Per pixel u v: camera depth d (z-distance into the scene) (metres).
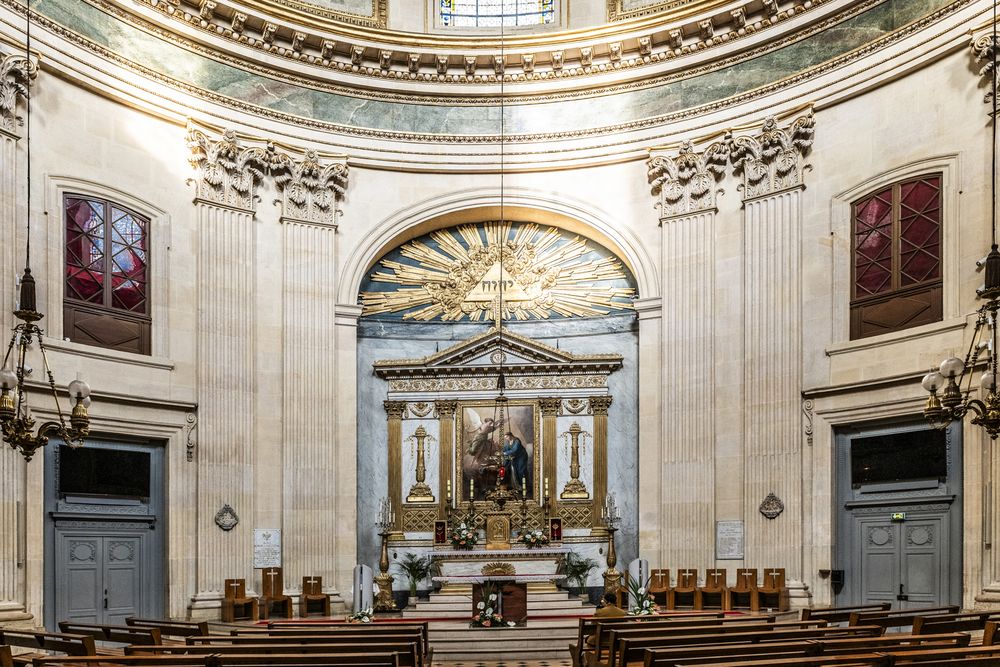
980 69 14.81
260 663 7.70
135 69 17.05
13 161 14.98
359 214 19.69
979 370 14.32
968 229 14.88
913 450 15.55
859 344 16.28
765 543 17.05
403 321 20.34
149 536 16.77
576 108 19.80
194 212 17.83
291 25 18.69
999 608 13.44
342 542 18.77
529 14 20.83
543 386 19.83
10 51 15.08
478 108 20.09
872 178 16.47
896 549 15.70
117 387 16.27
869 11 16.73
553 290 20.38
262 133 18.73
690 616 12.01
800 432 16.98
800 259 17.38
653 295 19.14
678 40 18.78
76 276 16.03
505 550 18.31
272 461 18.23
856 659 6.81
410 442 19.80
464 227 20.70
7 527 14.27
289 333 18.64
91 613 15.73
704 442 18.05
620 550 19.22
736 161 18.31
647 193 19.39
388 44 19.38
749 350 17.70
